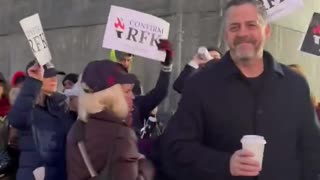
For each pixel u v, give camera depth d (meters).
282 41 8.92
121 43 4.72
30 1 12.65
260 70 2.73
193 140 2.69
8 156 4.74
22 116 4.08
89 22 11.23
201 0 8.82
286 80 2.72
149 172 2.69
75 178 2.61
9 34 13.27
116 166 2.54
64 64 11.77
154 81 9.48
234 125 2.65
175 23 9.16
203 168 2.56
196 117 2.72
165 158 2.84
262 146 2.36
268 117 2.65
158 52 4.71
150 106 4.63
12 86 5.17
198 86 2.74
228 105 2.67
